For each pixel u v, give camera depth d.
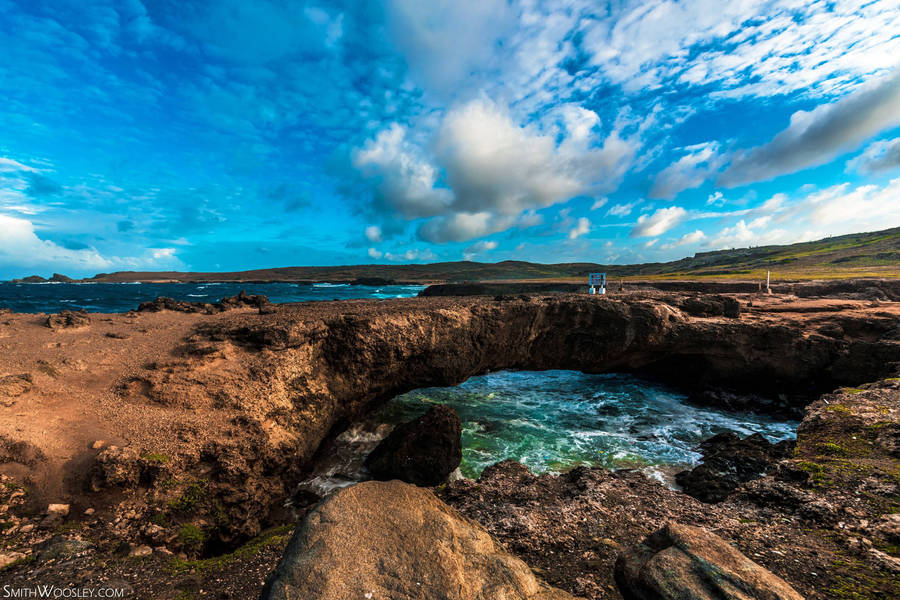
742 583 3.09
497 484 10.55
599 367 24.27
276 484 11.93
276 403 13.13
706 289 43.06
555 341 23.02
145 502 8.94
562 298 24.62
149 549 7.64
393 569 3.39
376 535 3.72
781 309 26.59
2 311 19.61
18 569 6.38
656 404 22.31
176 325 18.19
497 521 7.96
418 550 3.58
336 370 16.66
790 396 21.19
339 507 4.04
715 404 21.98
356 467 14.88
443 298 28.67
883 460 9.34
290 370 14.30
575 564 6.42
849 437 10.82
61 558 6.82
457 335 19.59
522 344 22.22
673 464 15.03
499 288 68.19
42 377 11.63
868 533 6.60
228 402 12.20
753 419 20.08
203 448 10.43
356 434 17.62
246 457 10.96
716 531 7.15
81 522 8.12
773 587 3.02
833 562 5.90
